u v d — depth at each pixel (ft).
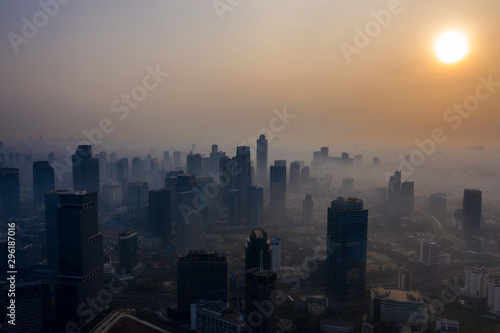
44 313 604.90
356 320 641.81
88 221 641.81
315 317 643.04
